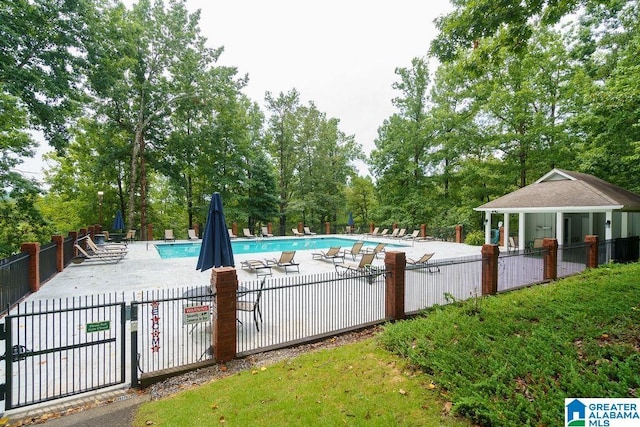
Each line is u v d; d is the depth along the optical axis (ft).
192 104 86.12
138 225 93.30
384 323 21.39
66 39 45.88
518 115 75.66
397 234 88.99
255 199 102.89
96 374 14.87
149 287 31.07
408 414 10.77
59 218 100.12
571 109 66.18
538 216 63.67
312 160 115.65
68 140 51.16
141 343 18.08
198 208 97.66
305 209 114.83
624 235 49.01
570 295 23.06
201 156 95.09
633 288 24.08
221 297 15.97
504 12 22.16
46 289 30.12
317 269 41.42
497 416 9.70
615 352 13.47
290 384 13.20
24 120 47.52
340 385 12.89
